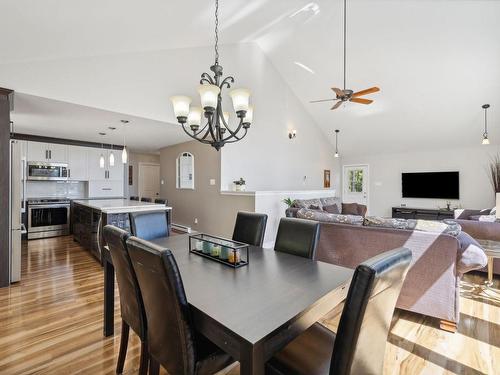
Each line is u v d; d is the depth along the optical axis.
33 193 5.97
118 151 6.91
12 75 3.01
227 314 1.13
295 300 1.27
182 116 2.18
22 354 1.92
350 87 5.91
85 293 2.96
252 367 0.94
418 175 7.32
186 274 1.62
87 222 4.52
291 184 6.92
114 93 3.76
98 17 2.47
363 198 8.42
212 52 4.66
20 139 5.47
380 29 4.54
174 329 1.21
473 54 4.48
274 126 6.40
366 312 0.96
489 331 2.26
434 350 2.01
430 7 3.98
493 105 5.32
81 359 1.88
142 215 2.71
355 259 2.75
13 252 3.24
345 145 8.18
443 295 2.28
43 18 2.26
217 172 5.54
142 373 1.55
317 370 1.16
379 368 1.19
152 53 4.05
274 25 4.55
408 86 5.48
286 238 2.27
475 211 5.16
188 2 2.71
